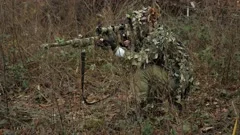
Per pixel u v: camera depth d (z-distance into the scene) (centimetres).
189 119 466
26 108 507
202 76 578
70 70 609
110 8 727
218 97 535
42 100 537
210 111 502
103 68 588
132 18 480
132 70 478
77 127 455
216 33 647
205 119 478
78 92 544
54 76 526
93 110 489
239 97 518
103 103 494
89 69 604
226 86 568
